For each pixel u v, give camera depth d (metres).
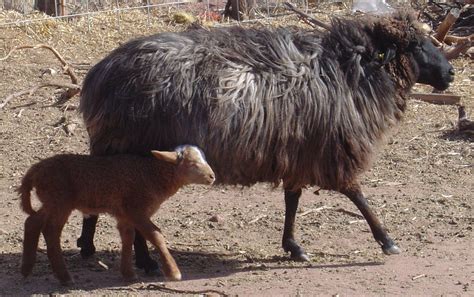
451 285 10.79
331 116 11.51
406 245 12.62
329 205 14.52
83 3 26.91
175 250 12.62
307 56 11.62
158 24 24.83
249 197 15.06
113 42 23.41
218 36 11.56
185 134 10.95
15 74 20.91
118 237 13.20
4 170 16.19
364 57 11.91
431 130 17.94
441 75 12.41
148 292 10.72
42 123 18.36
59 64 21.72
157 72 10.98
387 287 10.77
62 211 10.75
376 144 12.02
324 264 11.92
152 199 10.75
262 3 27.14
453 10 22.17
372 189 15.26
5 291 10.86
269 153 11.34
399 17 12.32
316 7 27.05
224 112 11.00
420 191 15.13
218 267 11.84
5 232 13.34
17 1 27.23
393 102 12.16
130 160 10.73
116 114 10.98
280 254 12.47
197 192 15.34
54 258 10.96
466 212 14.12
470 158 16.58
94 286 11.02
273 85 11.29
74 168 10.70
